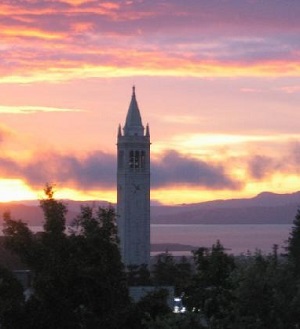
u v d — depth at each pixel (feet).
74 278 227.81
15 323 225.76
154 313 229.25
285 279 193.16
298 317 188.34
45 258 229.86
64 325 226.79
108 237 235.40
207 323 201.26
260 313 189.88
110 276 232.12
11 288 231.30
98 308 230.68
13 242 231.71
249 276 190.80
